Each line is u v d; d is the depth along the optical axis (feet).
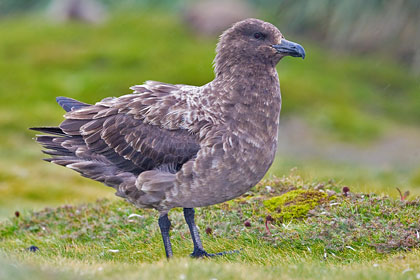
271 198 43.83
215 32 149.69
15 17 185.78
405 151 101.19
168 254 37.22
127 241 41.45
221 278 29.55
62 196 70.90
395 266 32.96
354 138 108.06
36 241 44.14
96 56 141.69
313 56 143.33
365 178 79.82
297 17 134.72
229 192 35.78
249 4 152.87
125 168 37.19
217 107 35.70
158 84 38.29
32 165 83.15
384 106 125.59
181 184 35.19
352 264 34.50
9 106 115.55
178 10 168.76
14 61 140.97
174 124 35.94
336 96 126.41
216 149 34.63
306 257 35.81
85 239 43.52
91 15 167.53
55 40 152.56
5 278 27.55
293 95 123.54
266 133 35.78
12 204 66.85
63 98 40.34
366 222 39.37
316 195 43.39
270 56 36.78
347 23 123.44
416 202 41.45
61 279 28.58
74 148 37.70
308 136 108.37
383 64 140.36
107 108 37.73
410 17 118.93
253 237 39.37
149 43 147.54
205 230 41.42
